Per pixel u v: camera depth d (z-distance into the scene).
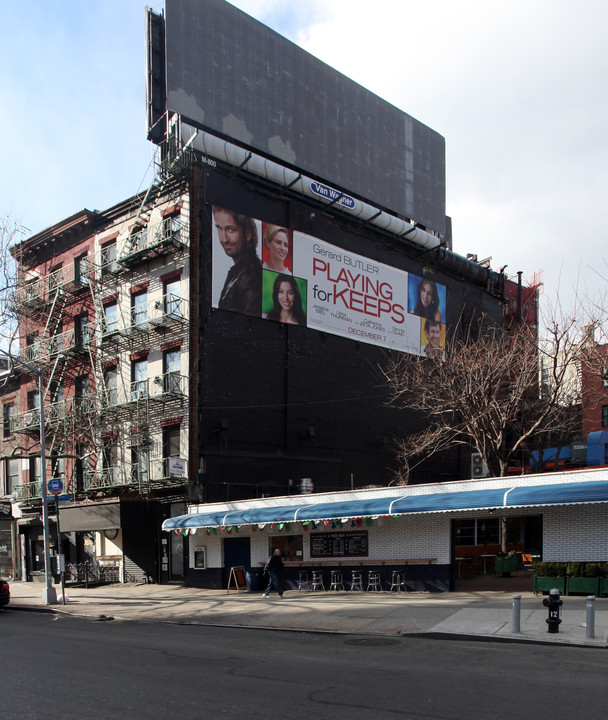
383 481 32.38
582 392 26.62
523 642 11.32
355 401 31.81
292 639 12.73
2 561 34.59
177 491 25.78
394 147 38.50
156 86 30.00
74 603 21.25
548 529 16.94
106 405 28.22
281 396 28.88
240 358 27.56
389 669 9.32
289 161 32.34
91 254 31.52
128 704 7.41
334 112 35.16
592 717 6.57
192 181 27.00
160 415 26.77
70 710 7.21
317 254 31.14
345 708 7.09
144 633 14.14
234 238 28.02
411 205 38.97
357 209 33.19
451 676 8.73
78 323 32.09
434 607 15.36
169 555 26.52
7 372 35.00
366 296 33.16
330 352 31.12
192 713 6.96
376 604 16.47
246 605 18.00
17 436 34.97
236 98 30.53
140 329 27.41
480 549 24.48
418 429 34.66
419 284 36.25
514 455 32.97
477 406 25.08
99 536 29.41
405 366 33.25
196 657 10.61
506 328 38.59
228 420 26.69
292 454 28.78
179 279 27.02
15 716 7.02
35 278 33.75
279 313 29.12
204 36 29.75
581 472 16.11
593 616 11.20
